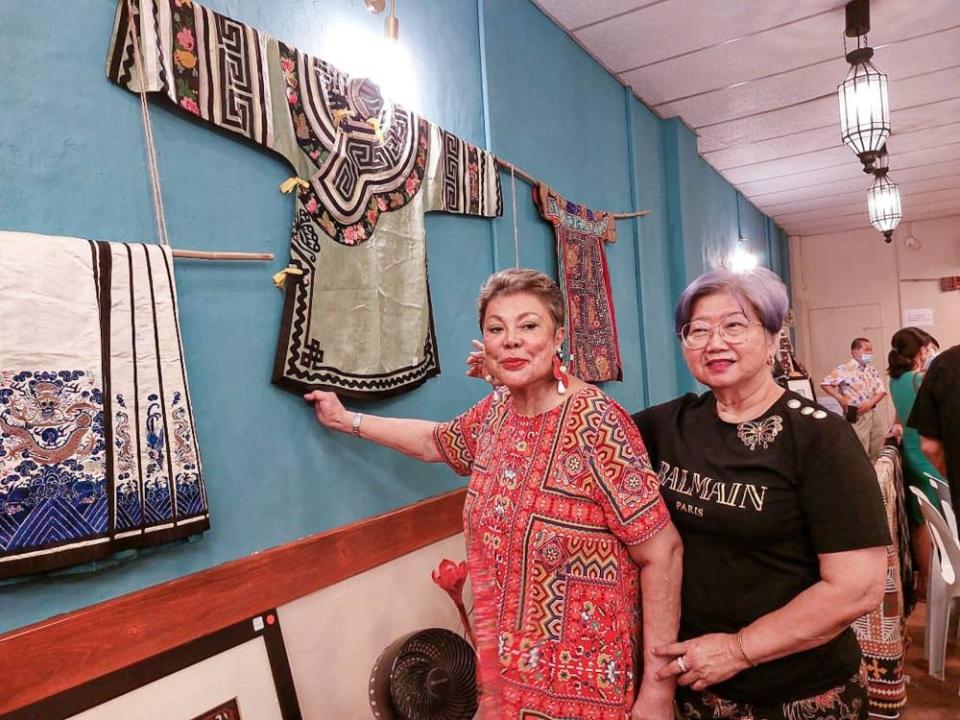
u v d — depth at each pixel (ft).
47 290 2.87
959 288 22.29
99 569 3.15
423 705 3.63
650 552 3.49
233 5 4.02
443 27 6.16
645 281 11.02
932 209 21.15
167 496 3.26
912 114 12.41
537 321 3.59
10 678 2.77
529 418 3.74
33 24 3.06
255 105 3.95
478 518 3.77
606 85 10.04
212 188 3.84
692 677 3.36
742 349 3.40
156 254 3.30
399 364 5.00
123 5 3.36
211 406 3.77
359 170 4.71
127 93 3.43
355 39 4.99
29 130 3.03
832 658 3.35
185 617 3.48
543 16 8.23
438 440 4.50
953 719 6.79
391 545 4.98
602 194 9.63
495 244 6.67
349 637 4.54
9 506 2.71
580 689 3.39
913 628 9.07
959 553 7.16
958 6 8.45
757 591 3.37
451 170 5.81
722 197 16.30
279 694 3.82
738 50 9.50
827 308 24.56
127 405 3.12
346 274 4.57
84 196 3.22
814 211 20.71
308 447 4.42
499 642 3.48
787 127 12.92
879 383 14.66
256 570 3.90
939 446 7.22
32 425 2.79
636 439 3.58
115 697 3.11
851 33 8.48
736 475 3.42
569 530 3.44
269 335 4.16
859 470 3.13
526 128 7.58
